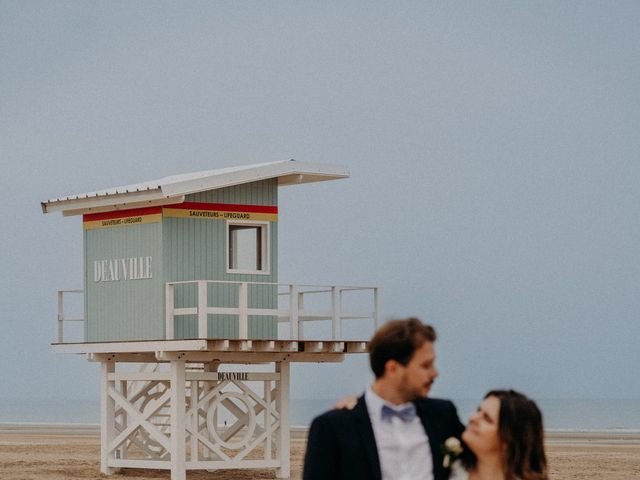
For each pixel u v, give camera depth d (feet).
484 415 22.30
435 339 21.62
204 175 74.49
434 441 21.93
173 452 69.67
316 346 71.20
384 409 21.63
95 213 75.61
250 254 73.87
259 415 74.59
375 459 21.36
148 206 71.92
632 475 88.99
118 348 72.23
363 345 73.41
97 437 148.56
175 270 71.15
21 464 88.94
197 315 71.36
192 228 71.87
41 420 332.80
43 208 77.25
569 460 104.88
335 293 72.95
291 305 72.13
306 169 73.92
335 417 21.52
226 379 71.82
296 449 112.57
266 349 69.05
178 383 69.62
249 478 75.05
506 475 22.09
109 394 75.31
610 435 184.24
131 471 78.23
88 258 76.18
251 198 73.82
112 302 74.23
